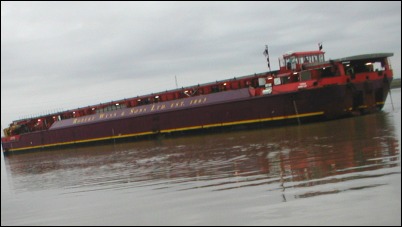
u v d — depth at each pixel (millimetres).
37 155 71062
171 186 19469
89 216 14961
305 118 49906
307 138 33688
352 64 52625
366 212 11719
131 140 66812
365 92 50281
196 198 15844
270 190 15672
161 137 63062
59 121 79938
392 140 25078
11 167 51906
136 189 19922
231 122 55531
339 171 17641
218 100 56844
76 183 26031
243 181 18422
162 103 64438
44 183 28578
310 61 55375
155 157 36562
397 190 13359
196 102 59594
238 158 27453
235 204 14172
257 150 30609
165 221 13234
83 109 77812
